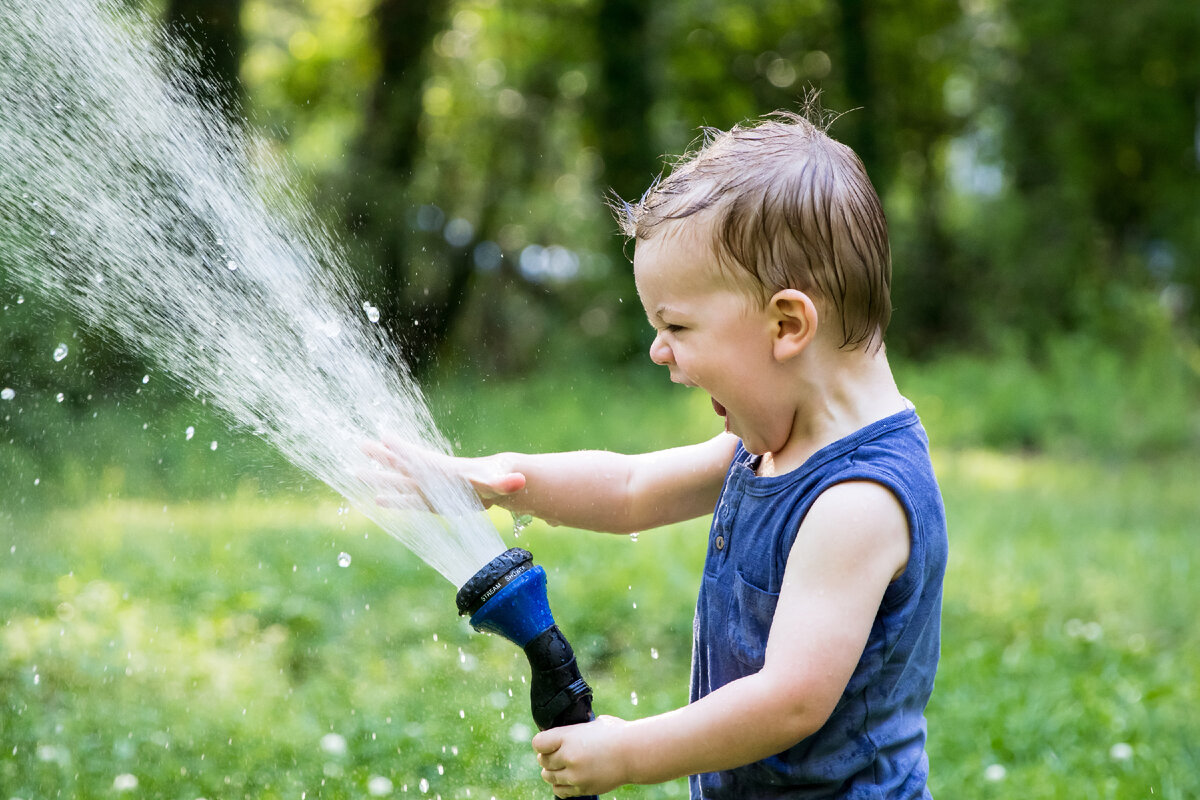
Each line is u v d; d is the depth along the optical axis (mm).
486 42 19516
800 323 2012
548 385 16031
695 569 6605
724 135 2221
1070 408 14938
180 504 7793
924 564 2045
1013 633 5750
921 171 23500
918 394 16500
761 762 2109
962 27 22391
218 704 4375
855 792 2078
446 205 18359
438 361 14859
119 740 3949
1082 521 9008
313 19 18328
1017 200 21500
